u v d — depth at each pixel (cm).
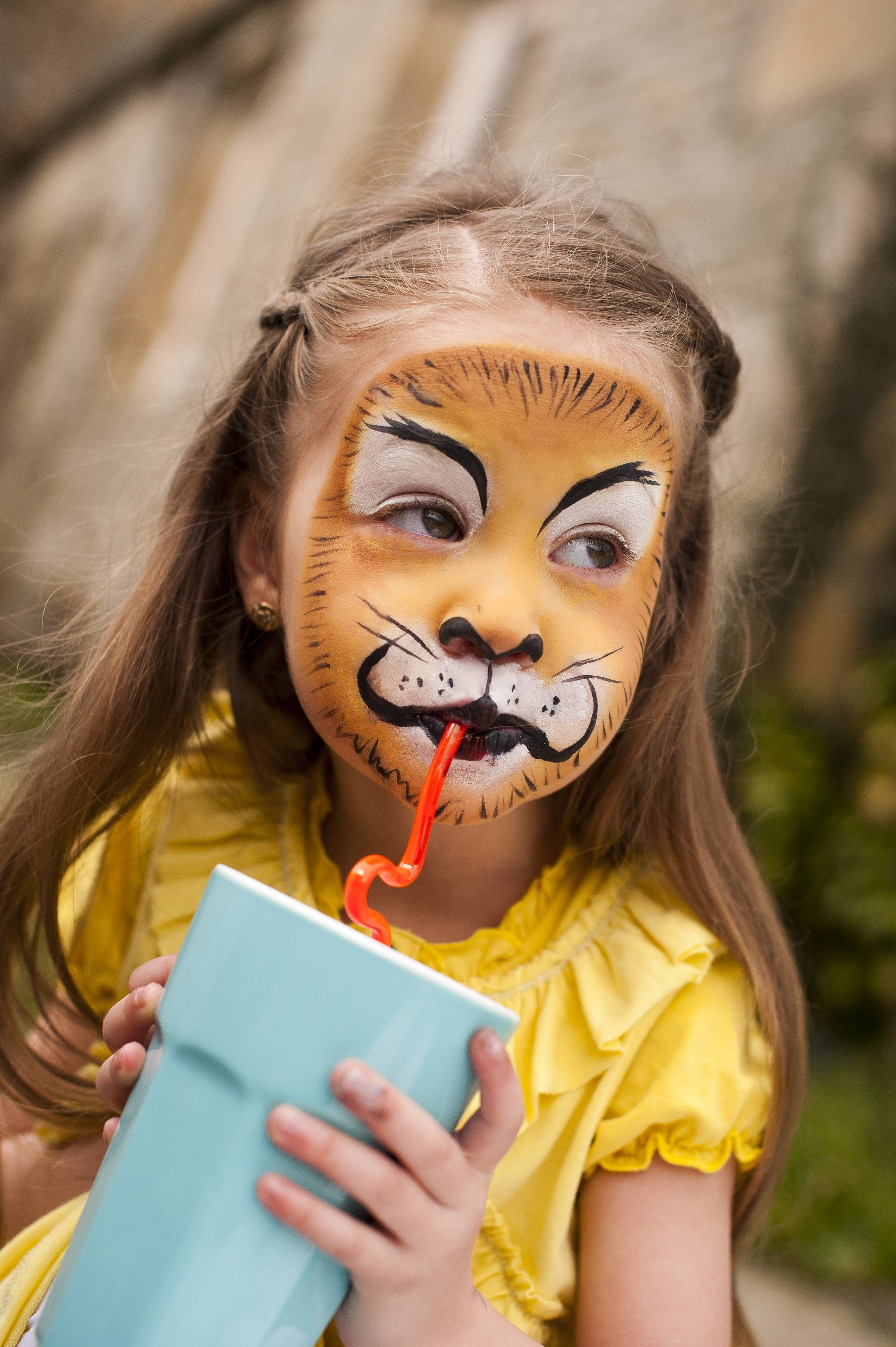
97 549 167
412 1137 68
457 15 480
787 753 344
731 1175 110
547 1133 104
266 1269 70
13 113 973
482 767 94
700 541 129
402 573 95
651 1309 100
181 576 127
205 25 700
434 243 113
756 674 344
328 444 103
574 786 124
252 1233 69
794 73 347
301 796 126
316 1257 71
